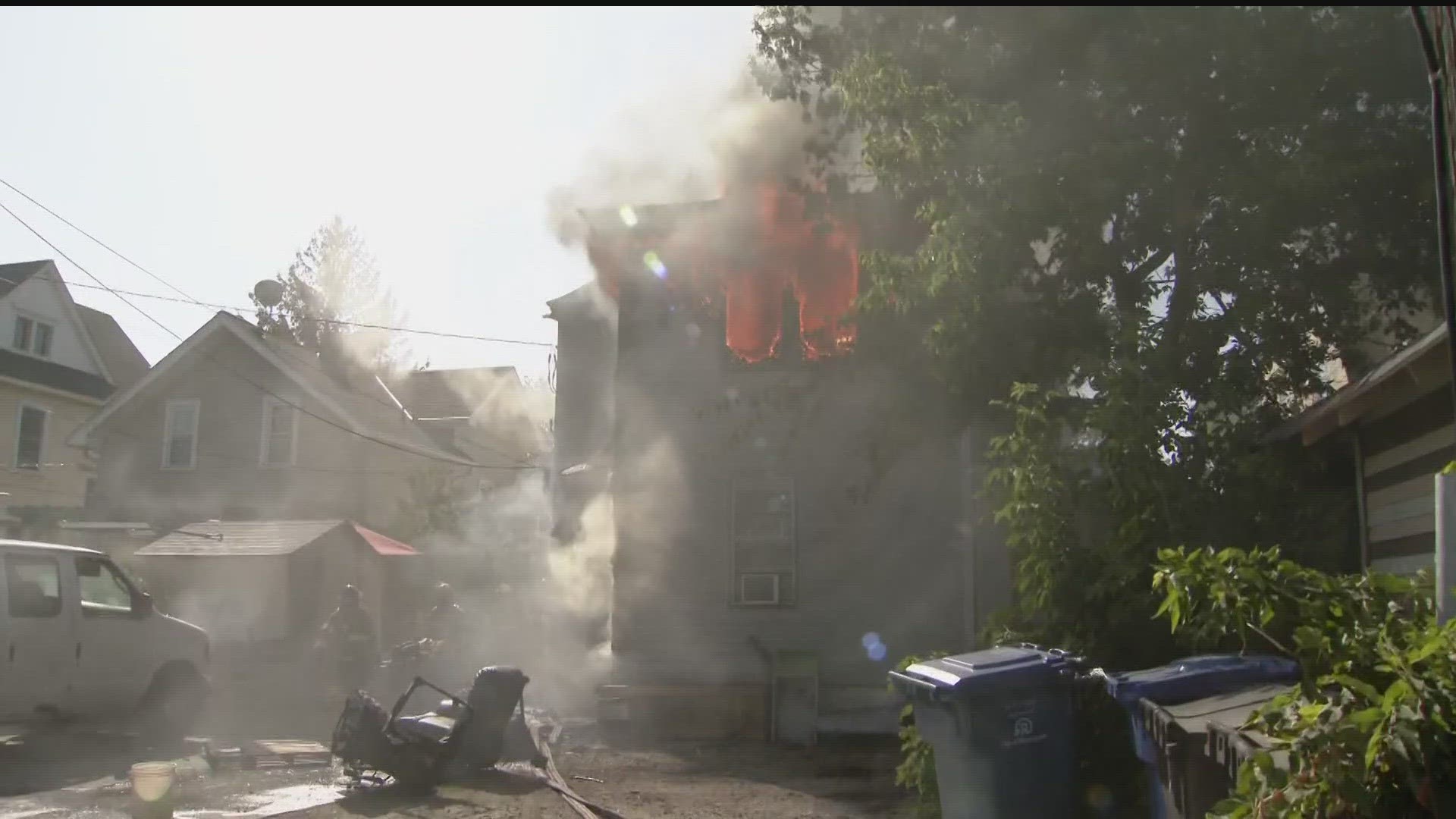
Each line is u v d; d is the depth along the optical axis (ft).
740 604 48.11
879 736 45.19
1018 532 26.21
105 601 39.06
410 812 28.25
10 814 27.04
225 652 64.54
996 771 19.43
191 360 88.17
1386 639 12.89
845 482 47.88
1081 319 32.76
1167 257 33.88
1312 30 31.30
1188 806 15.31
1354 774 11.37
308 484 85.97
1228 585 15.02
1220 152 31.86
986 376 34.37
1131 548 24.68
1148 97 32.09
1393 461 28.02
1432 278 32.68
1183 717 16.06
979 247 31.58
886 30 34.19
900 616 46.80
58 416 96.84
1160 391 25.95
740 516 48.83
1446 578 16.07
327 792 30.91
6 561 35.55
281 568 70.54
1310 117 31.73
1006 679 19.56
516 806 29.37
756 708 45.70
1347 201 31.83
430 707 52.42
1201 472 27.53
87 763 34.88
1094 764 21.62
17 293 93.76
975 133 31.65
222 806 28.58
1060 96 32.48
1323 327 32.83
